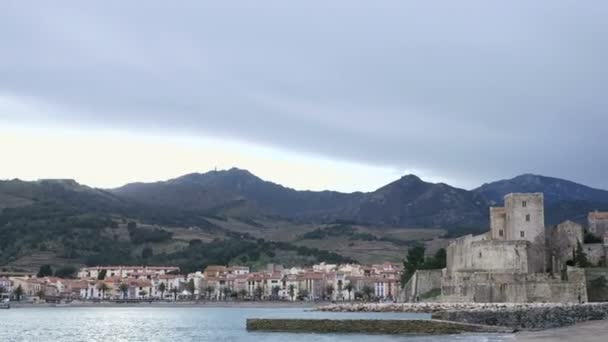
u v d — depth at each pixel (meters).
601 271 188.12
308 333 144.38
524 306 157.00
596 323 146.50
